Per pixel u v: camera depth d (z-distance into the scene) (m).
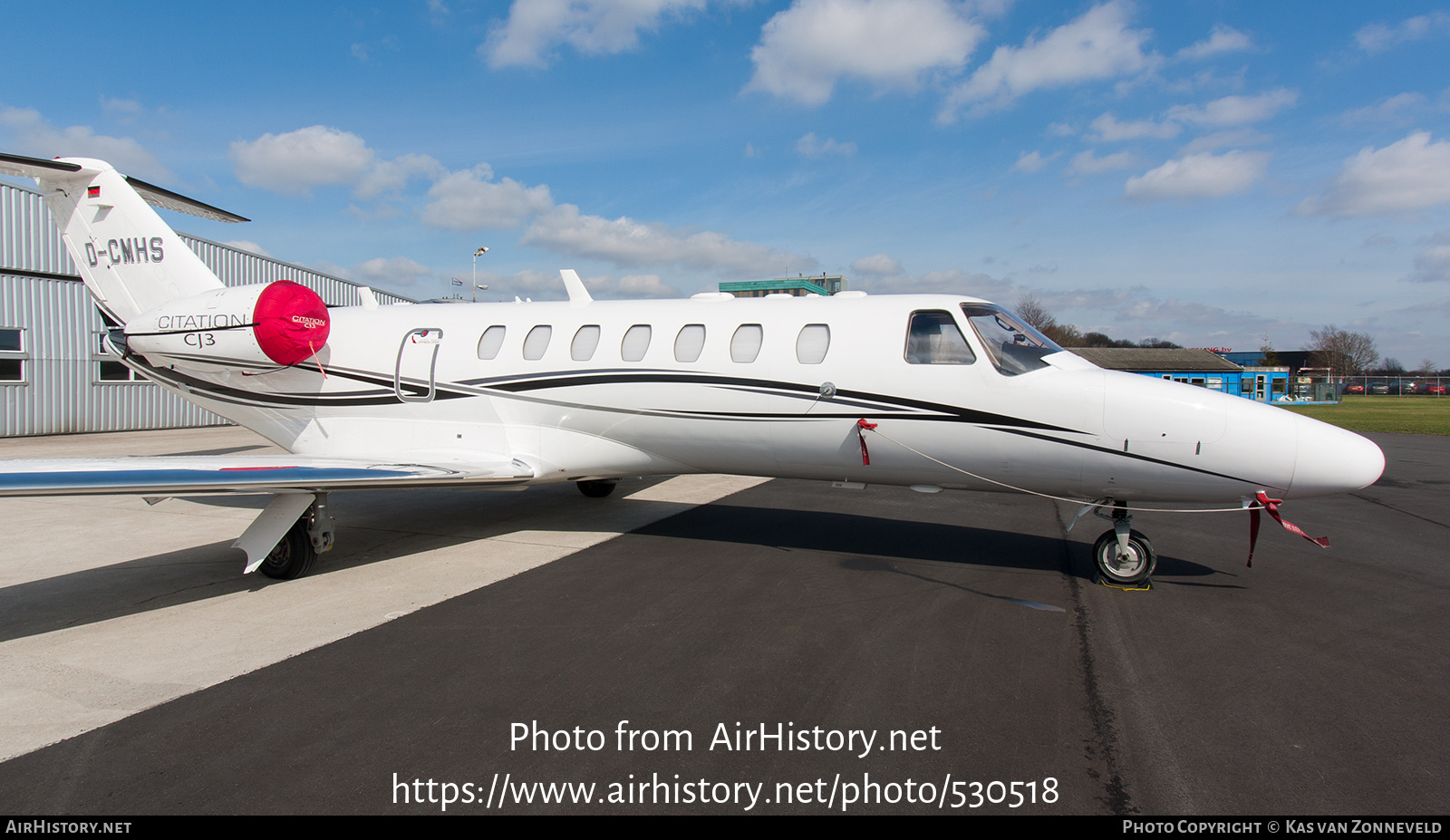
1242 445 5.26
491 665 4.13
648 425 6.85
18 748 3.21
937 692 3.81
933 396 5.93
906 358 6.04
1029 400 5.70
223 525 8.14
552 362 7.18
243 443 15.30
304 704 3.64
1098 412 5.53
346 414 8.02
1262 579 5.97
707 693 3.79
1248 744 3.30
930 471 6.23
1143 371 52.34
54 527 7.97
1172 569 6.27
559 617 4.95
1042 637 4.60
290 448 8.40
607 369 6.94
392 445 7.89
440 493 10.27
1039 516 8.75
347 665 4.13
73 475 4.72
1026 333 6.09
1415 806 2.84
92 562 6.46
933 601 5.32
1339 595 5.53
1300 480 5.22
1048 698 3.75
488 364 7.39
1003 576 5.99
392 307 8.24
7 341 15.98
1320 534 7.89
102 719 3.47
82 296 17.33
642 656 4.26
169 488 4.97
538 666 4.12
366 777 3.01
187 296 8.16
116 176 8.35
